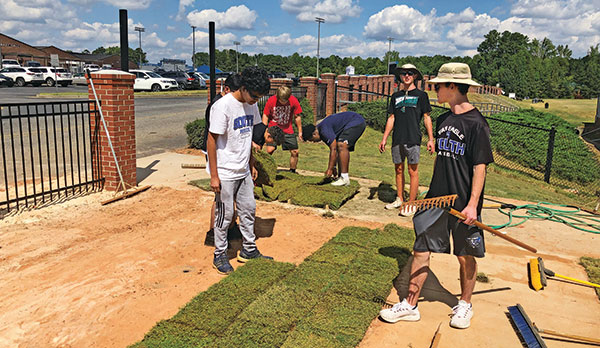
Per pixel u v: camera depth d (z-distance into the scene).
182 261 4.40
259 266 4.15
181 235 5.10
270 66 137.75
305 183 7.30
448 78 3.07
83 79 40.12
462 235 3.12
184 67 69.50
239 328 3.12
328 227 5.54
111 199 6.28
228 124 3.87
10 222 5.35
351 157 11.27
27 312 3.39
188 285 3.89
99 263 4.29
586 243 5.36
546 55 112.06
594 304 3.81
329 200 6.36
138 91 36.56
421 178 8.90
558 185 11.18
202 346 2.91
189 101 27.41
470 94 41.88
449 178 3.12
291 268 4.14
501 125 17.42
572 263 4.71
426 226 3.18
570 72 100.38
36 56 71.81
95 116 6.62
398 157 6.00
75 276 4.01
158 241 4.90
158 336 3.02
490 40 107.12
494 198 7.56
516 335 3.28
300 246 4.87
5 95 25.38
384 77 28.66
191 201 6.47
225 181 3.98
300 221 5.73
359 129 7.10
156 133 13.56
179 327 3.13
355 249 4.65
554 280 4.26
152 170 8.52
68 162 8.75
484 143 2.93
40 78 37.12
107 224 5.41
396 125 5.91
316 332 3.11
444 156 3.13
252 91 3.77
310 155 11.12
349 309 3.44
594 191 10.67
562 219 6.29
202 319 3.24
